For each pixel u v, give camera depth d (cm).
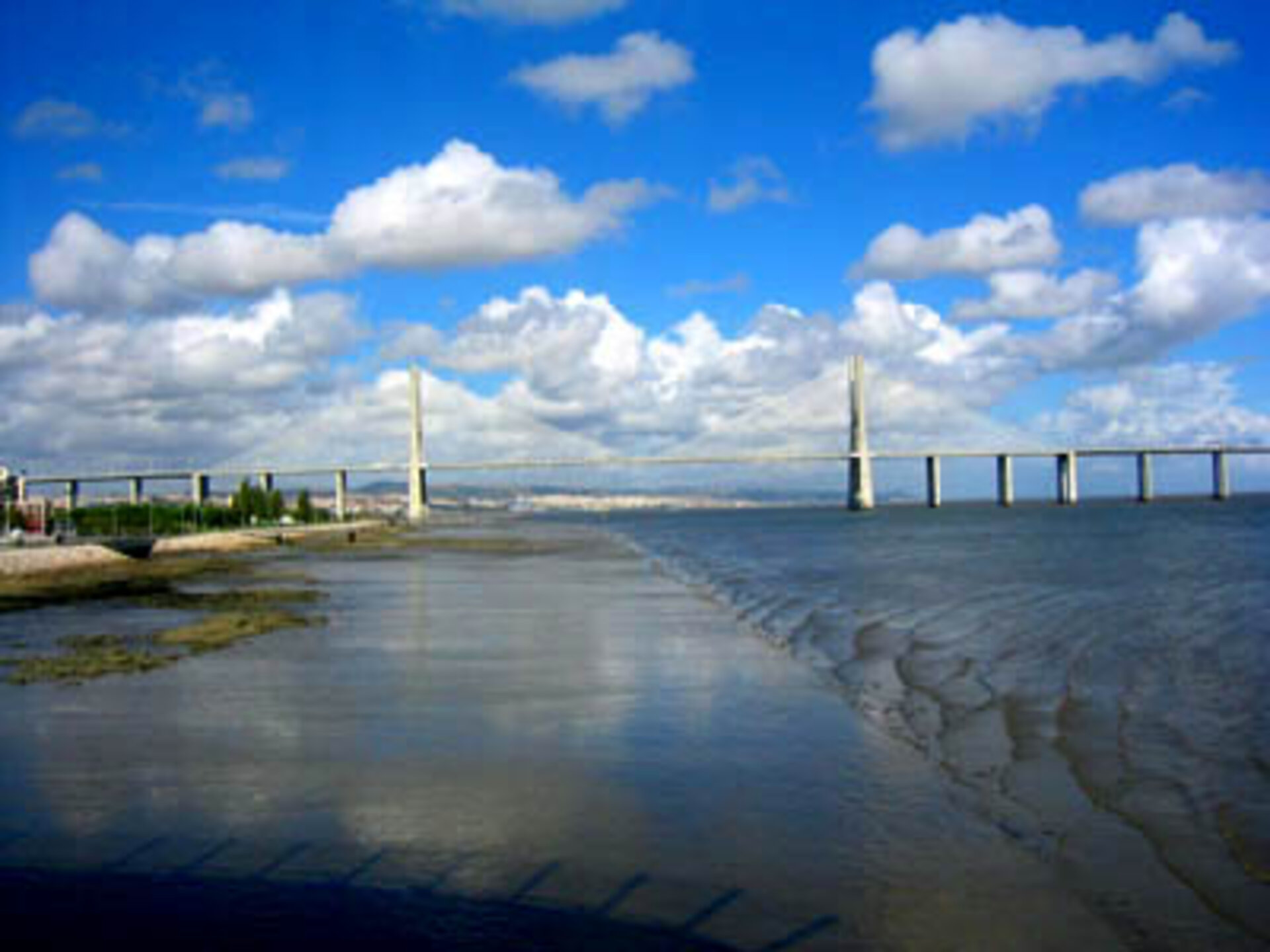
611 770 1370
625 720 1691
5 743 1528
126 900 934
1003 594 4216
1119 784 1300
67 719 1697
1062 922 891
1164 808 1199
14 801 1234
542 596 4125
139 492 19050
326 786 1293
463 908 915
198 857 1042
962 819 1159
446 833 1113
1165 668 2259
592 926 880
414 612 3475
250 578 5259
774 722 1675
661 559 7156
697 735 1577
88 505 14025
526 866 1018
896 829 1124
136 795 1255
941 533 11731
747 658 2384
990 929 879
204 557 7694
